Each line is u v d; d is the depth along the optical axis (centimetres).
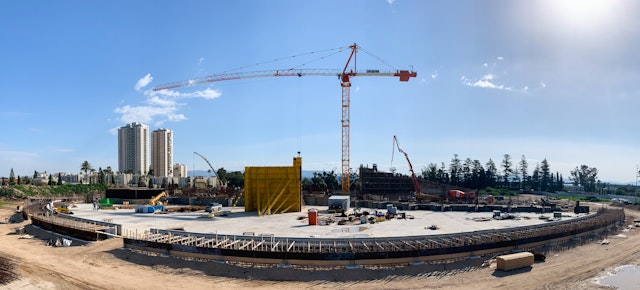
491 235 5403
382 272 4288
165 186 19450
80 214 8256
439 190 17788
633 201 14750
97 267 4541
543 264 4759
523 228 5934
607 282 4191
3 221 9075
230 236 5103
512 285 4053
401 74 14838
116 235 5691
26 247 5662
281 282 4059
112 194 11506
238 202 10394
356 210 8538
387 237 4978
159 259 4688
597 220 6950
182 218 7519
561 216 7588
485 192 19512
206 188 14650
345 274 4206
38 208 9625
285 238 4897
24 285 3994
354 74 14750
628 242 6031
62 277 4209
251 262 4456
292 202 8681
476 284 4066
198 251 4644
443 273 4341
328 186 19175
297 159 8825
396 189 17200
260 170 8844
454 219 7212
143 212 8556
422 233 5588
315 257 4384
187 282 4053
